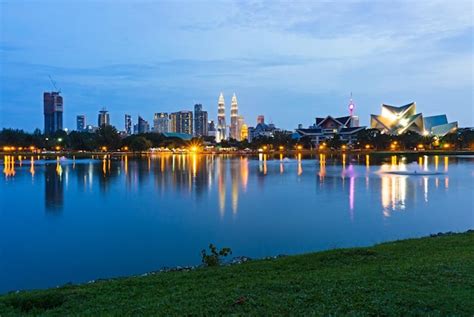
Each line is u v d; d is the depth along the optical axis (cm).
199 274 1672
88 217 3841
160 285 1533
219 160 14775
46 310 1303
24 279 2225
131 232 3241
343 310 1110
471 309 1094
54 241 2991
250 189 5853
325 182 6744
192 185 6350
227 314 1112
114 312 1190
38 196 5250
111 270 2359
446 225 3394
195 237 3066
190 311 1145
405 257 1809
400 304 1141
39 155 18338
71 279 2219
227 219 3703
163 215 3906
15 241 2988
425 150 19988
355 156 17400
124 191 5662
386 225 3403
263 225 3444
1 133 19225
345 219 3666
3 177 7725
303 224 3469
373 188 5891
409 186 6081
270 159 15550
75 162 13088
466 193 5303
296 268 1705
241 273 1656
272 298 1215
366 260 1792
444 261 1633
